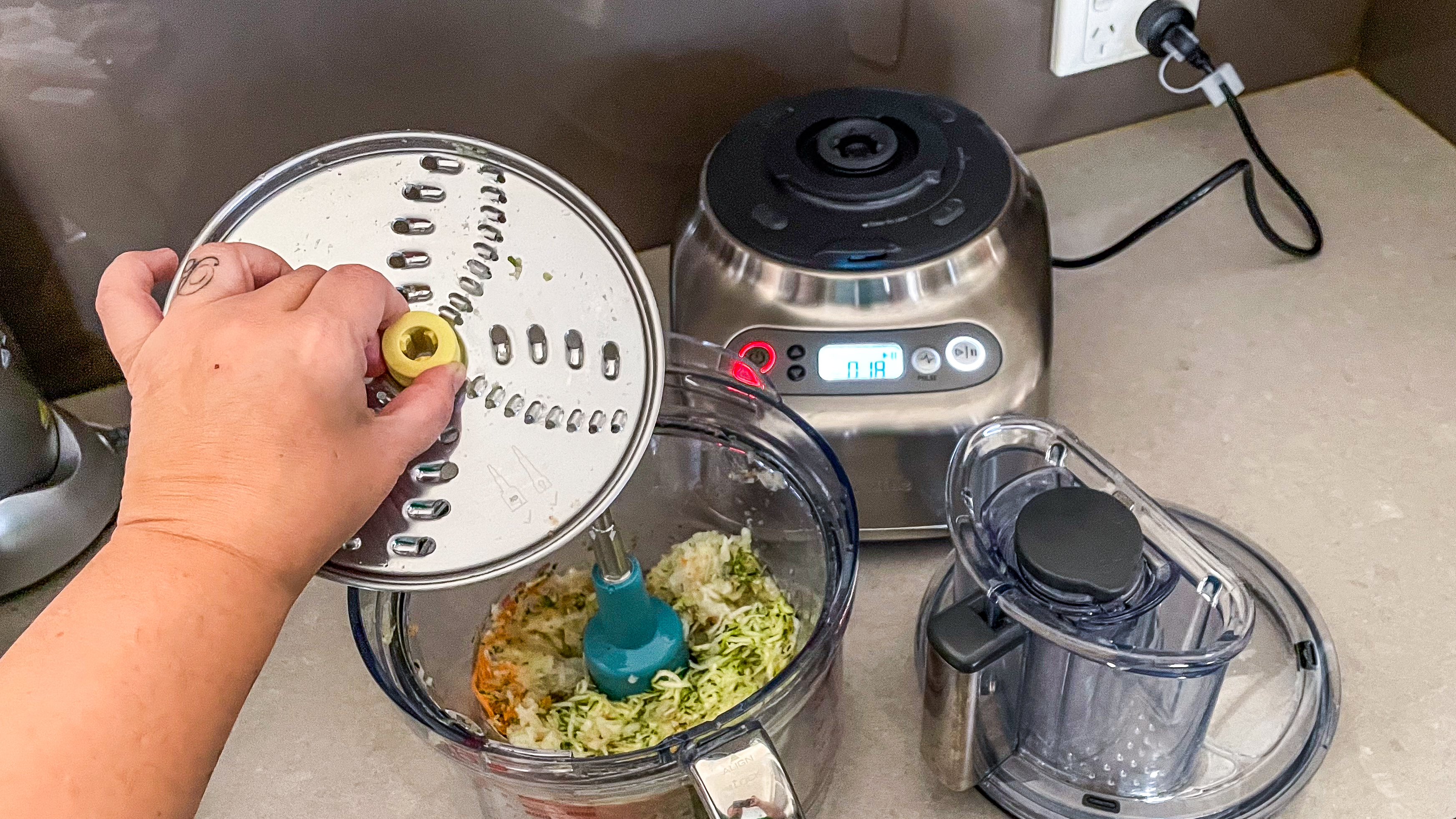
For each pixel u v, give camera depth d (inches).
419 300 15.7
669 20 29.6
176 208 28.5
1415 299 30.9
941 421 23.6
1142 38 33.7
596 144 31.2
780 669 21.9
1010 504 20.7
